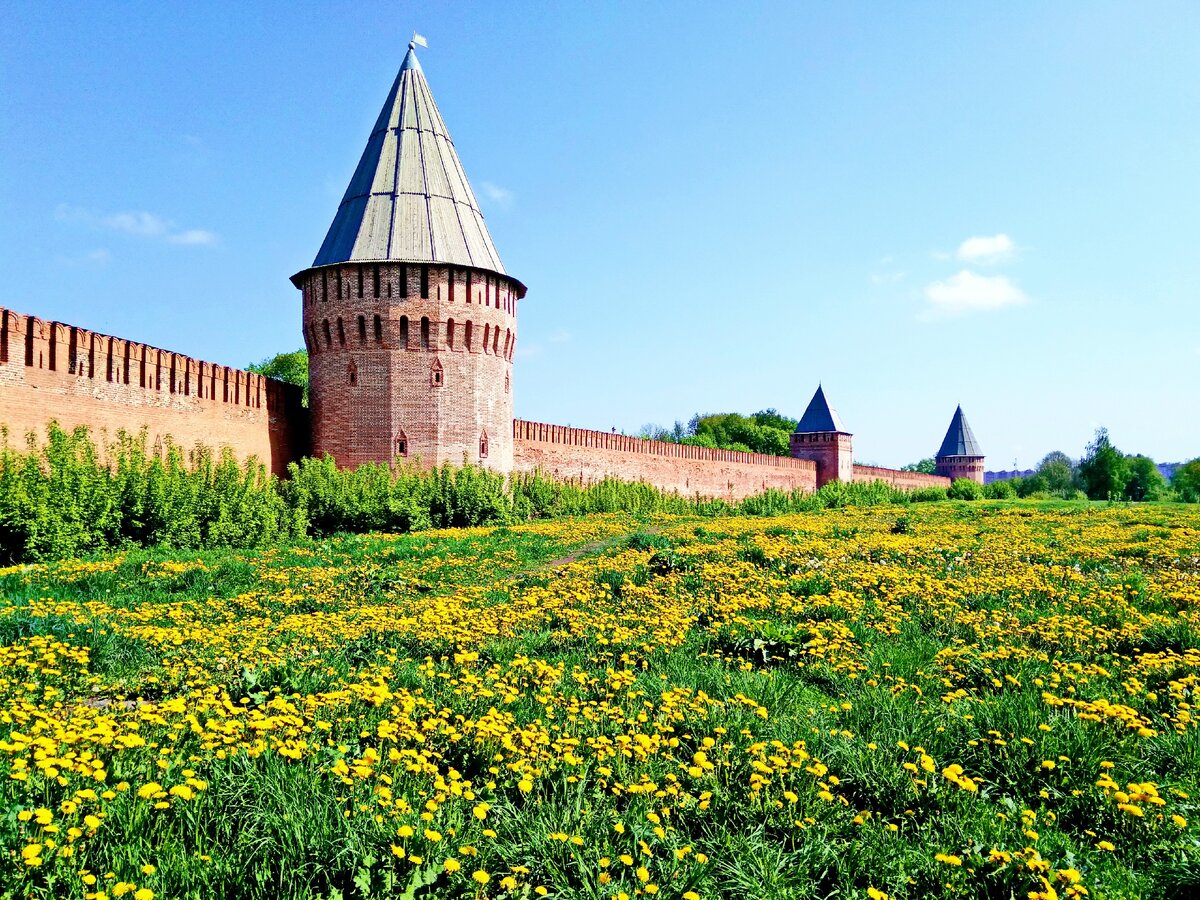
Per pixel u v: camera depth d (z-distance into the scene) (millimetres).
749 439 117562
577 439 49156
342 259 37125
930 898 4297
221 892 4023
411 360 36781
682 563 15148
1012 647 8414
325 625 10336
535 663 7711
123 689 7688
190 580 14859
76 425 24328
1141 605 10914
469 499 35188
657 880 4320
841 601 10938
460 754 5738
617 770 5570
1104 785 5070
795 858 4605
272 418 35125
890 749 5809
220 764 5188
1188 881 4289
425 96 40656
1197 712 6383
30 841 4152
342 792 5070
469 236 39031
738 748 5809
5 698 6684
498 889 4332
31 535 19859
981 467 111750
